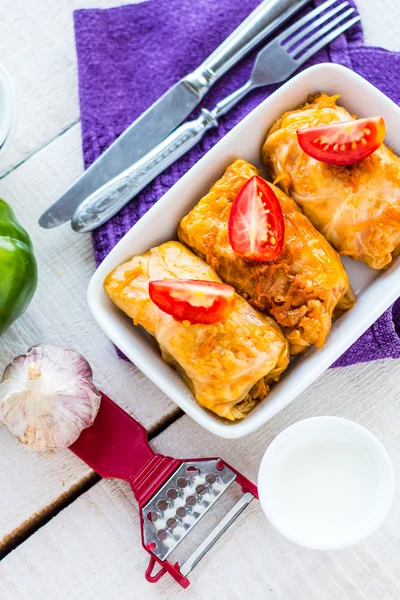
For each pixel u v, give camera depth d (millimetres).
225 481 698
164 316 654
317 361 665
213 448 725
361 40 736
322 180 666
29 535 723
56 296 732
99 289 666
